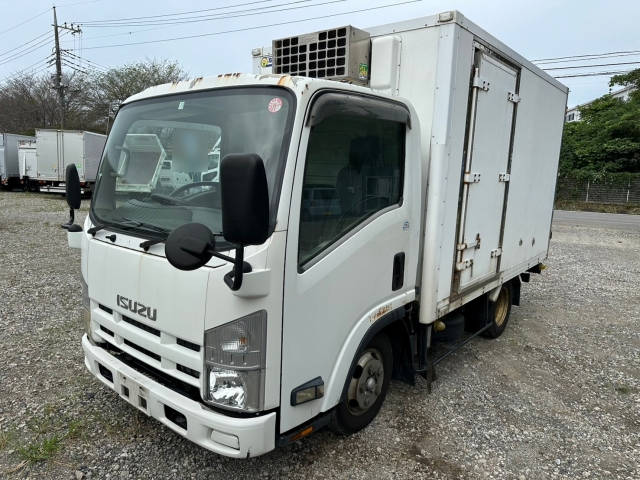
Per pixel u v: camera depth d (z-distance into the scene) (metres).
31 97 40.84
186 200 2.64
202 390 2.40
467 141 3.78
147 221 2.79
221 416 2.34
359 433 3.47
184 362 2.47
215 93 2.72
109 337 2.98
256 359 2.34
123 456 3.10
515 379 4.61
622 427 3.82
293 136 2.35
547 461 3.30
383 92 3.27
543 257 6.32
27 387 3.93
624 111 31.12
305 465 3.09
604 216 24.44
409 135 3.25
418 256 3.54
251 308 2.29
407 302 3.46
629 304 7.63
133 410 3.62
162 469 2.99
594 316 6.92
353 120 2.74
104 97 36.97
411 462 3.19
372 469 3.09
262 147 2.42
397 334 3.66
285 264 2.35
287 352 2.45
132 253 2.70
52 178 23.00
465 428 3.65
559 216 23.98
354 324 2.93
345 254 2.75
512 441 3.52
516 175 4.91
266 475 2.97
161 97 3.01
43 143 22.72
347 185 2.75
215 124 2.64
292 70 3.64
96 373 3.07
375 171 2.97
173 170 2.75
